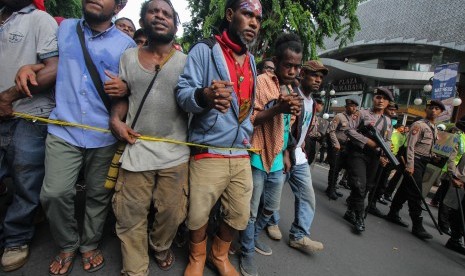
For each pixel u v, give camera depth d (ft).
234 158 6.42
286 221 11.57
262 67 10.76
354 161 12.06
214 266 7.18
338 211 14.38
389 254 10.46
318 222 12.32
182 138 6.29
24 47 5.89
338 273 8.44
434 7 60.59
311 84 8.75
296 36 7.69
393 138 20.29
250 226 7.32
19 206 6.20
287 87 7.86
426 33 60.54
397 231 13.12
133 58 5.86
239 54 6.44
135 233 6.13
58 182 5.71
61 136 5.78
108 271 6.57
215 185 6.26
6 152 6.26
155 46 5.87
